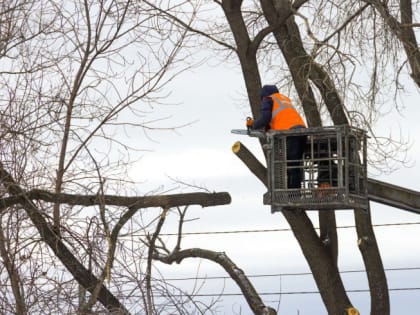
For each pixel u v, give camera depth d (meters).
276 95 19.77
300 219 22.86
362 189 19.64
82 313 17.59
